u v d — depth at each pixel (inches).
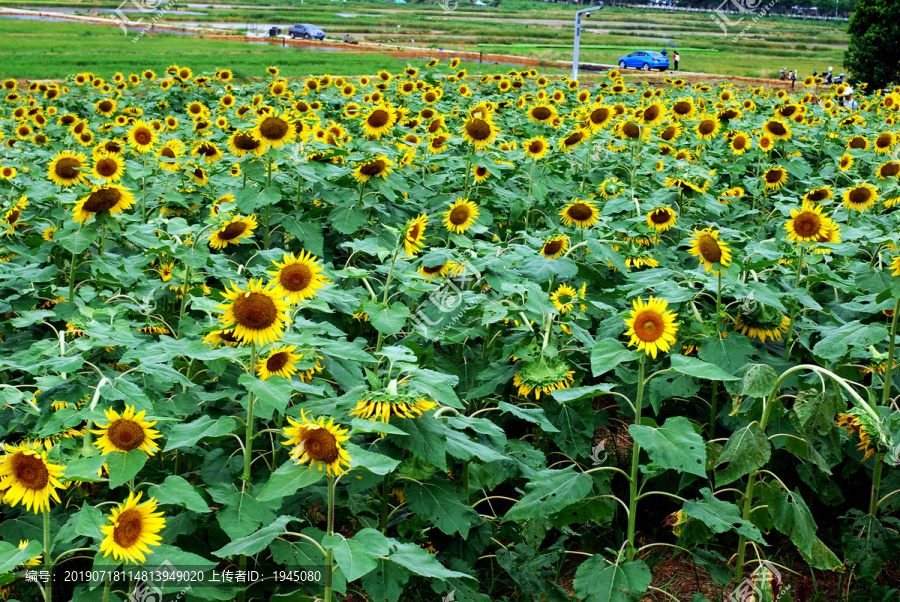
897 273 160.9
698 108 649.6
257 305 124.5
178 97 674.2
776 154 414.3
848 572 167.6
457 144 328.8
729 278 174.4
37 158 385.1
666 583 166.2
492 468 157.6
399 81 663.8
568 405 174.2
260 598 134.0
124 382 132.1
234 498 128.4
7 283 198.1
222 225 200.4
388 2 5270.7
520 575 147.3
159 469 154.5
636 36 3720.5
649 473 140.3
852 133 494.0
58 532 126.3
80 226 195.9
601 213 262.8
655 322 130.1
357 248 203.5
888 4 1421.0
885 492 169.5
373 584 126.5
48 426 119.2
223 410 158.7
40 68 1328.7
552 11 5310.0
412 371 131.0
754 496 153.9
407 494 139.3
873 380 172.2
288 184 270.8
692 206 298.8
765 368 139.2
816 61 2536.9
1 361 142.4
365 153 278.8
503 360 179.9
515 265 205.5
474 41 3149.6
